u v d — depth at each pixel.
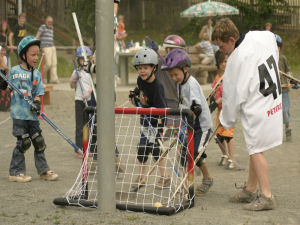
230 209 5.89
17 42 19.17
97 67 5.52
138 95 6.88
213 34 5.89
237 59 5.75
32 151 9.56
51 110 14.66
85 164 6.26
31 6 30.30
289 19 30.97
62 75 23.45
